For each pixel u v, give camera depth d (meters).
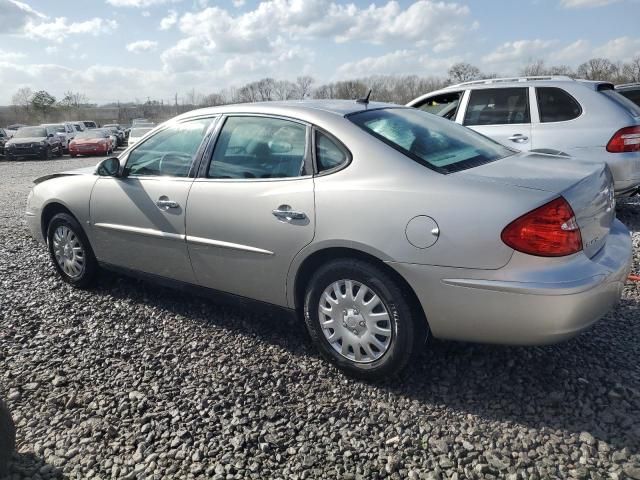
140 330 3.94
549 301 2.61
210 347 3.65
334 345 3.26
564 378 3.11
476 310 2.76
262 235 3.38
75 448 2.69
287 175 3.36
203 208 3.66
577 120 6.23
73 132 31.91
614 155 6.01
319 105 3.59
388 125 3.38
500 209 2.68
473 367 3.27
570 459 2.48
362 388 3.12
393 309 2.97
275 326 3.93
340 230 3.04
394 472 2.45
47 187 4.84
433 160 3.08
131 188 4.11
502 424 2.74
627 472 2.37
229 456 2.58
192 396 3.08
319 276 3.20
